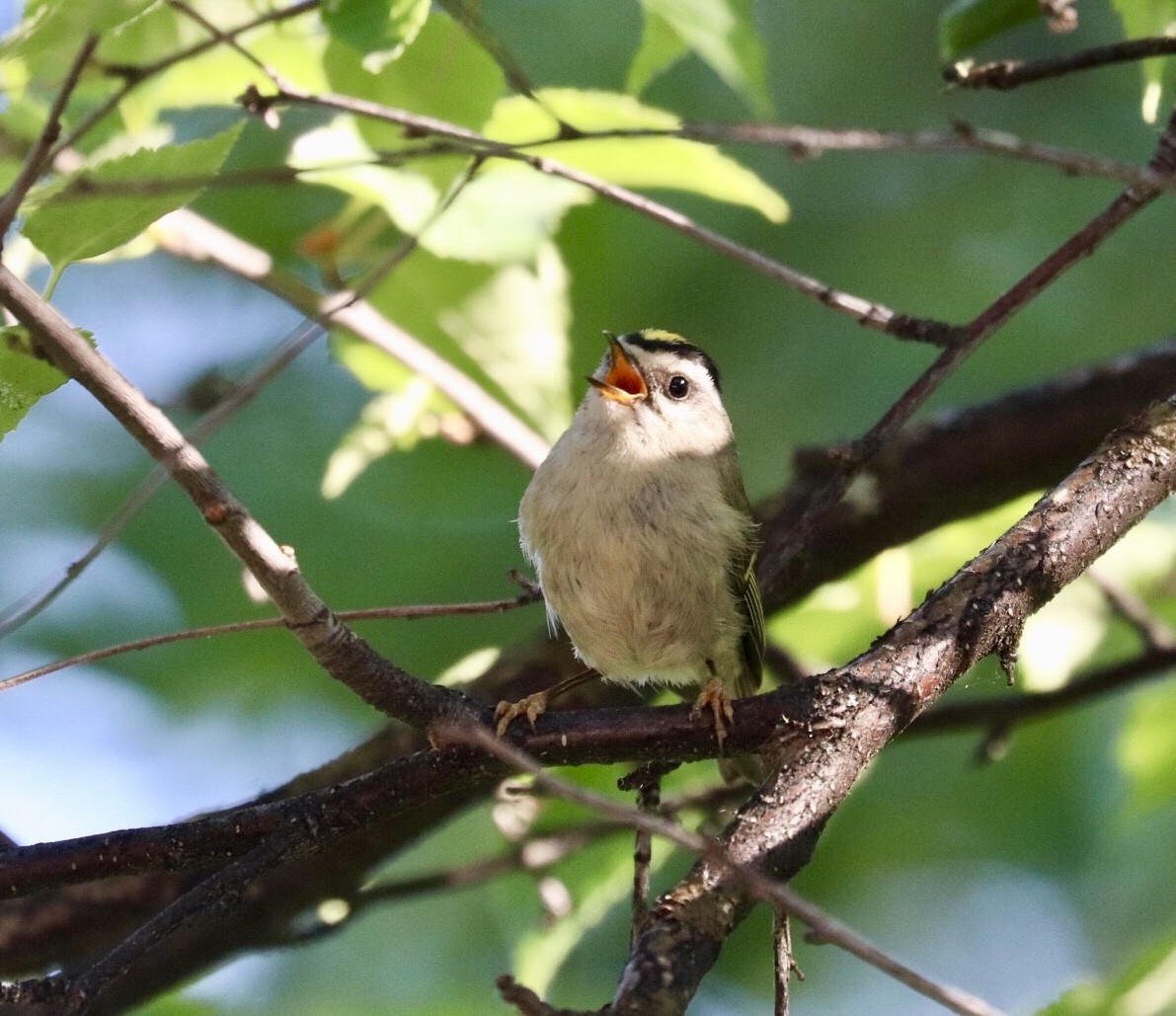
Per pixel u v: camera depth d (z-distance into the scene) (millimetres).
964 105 13703
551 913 10016
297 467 13367
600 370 10555
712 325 13367
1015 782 13719
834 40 13688
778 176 13648
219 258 10266
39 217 6070
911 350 13305
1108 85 13594
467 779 6715
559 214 9820
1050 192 13547
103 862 6477
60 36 5359
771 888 4922
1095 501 7090
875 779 13758
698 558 9281
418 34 7836
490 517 13227
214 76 8836
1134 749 11367
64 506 13453
